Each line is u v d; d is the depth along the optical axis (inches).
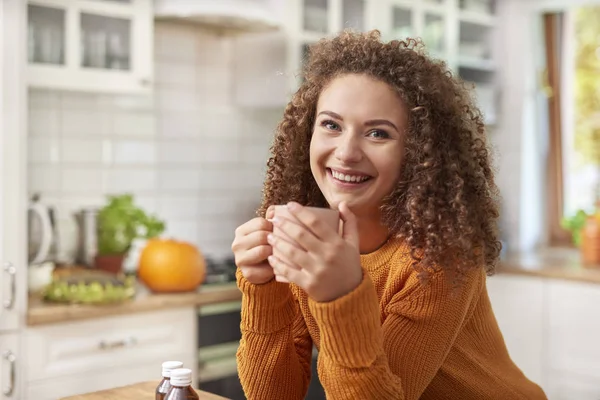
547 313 120.7
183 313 101.9
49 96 110.6
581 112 149.4
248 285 42.8
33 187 109.4
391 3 131.2
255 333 44.7
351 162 40.2
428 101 41.0
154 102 122.6
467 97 44.9
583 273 117.2
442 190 40.7
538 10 148.9
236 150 133.9
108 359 95.3
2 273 88.0
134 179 120.9
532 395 48.6
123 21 105.2
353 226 36.8
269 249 40.2
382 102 40.2
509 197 151.6
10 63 87.4
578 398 117.5
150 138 122.5
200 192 129.3
